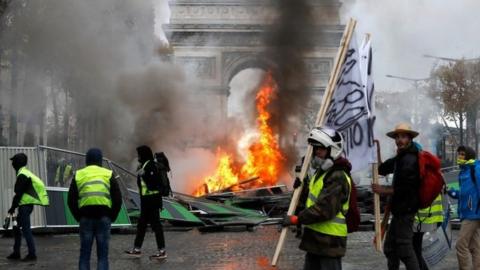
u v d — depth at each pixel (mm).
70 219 21250
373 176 9836
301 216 8180
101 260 11492
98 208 11445
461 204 12469
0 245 18328
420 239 11414
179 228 23344
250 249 17438
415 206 10375
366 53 10242
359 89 9547
